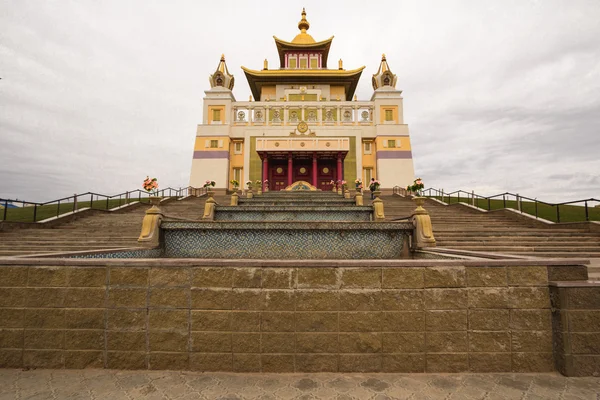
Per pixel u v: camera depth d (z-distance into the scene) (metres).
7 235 12.11
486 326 4.11
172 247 8.61
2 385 3.73
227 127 37.72
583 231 12.38
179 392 3.60
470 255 5.68
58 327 4.16
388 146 37.78
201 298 4.15
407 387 3.70
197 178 36.59
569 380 3.84
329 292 4.14
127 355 4.11
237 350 4.07
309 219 12.61
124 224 14.61
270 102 39.19
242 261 4.20
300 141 33.62
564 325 3.98
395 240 8.62
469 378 3.89
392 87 40.00
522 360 4.06
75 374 3.99
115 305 4.17
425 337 4.09
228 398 3.47
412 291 4.14
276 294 4.14
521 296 4.16
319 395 3.53
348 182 37.28
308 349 4.06
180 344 4.10
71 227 14.05
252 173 37.09
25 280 4.23
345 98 45.62
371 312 4.12
